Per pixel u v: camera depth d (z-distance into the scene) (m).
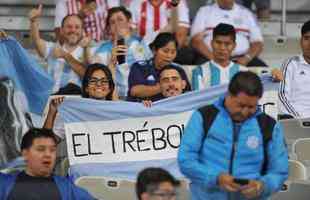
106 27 17.91
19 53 15.05
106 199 13.49
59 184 12.37
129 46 17.53
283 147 11.30
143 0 19.00
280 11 21.86
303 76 16.78
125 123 14.55
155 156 14.53
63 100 14.46
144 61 16.14
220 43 16.22
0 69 14.94
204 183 11.03
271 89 14.99
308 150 14.91
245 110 11.01
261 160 11.27
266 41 20.84
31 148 12.24
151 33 18.80
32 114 15.06
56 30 19.20
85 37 17.72
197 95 14.60
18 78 15.05
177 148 14.57
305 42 16.75
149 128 14.57
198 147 11.21
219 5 19.00
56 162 14.83
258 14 21.33
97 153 14.48
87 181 13.52
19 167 14.55
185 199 13.20
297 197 13.13
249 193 10.88
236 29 18.94
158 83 15.85
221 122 11.16
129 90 15.88
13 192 12.23
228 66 16.36
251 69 17.70
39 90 15.11
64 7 19.16
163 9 19.00
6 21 20.56
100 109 14.50
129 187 13.49
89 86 14.88
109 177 13.65
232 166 11.21
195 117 11.26
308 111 16.70
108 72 14.95
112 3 19.12
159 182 9.55
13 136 14.80
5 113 14.88
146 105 14.57
